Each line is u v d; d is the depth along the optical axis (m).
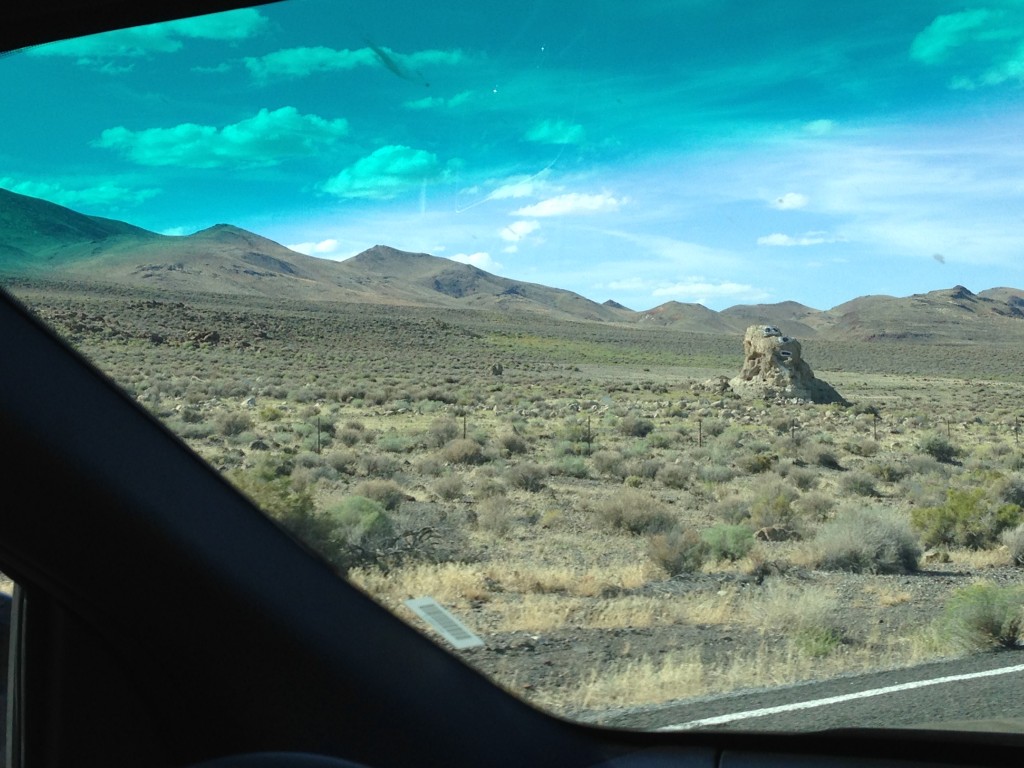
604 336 144.38
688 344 147.38
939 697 4.26
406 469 11.02
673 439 30.86
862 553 8.12
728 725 3.92
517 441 19.31
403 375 45.34
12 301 3.47
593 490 13.57
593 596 5.90
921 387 88.69
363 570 4.55
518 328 132.38
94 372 3.58
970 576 8.12
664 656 4.79
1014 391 80.06
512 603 5.28
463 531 6.76
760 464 21.92
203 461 3.76
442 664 4.05
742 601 6.15
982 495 11.03
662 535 7.45
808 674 4.73
